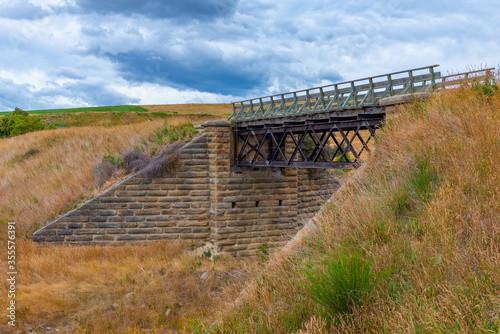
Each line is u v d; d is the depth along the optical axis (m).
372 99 14.68
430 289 4.56
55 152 28.73
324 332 4.65
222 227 22.41
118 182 22.38
